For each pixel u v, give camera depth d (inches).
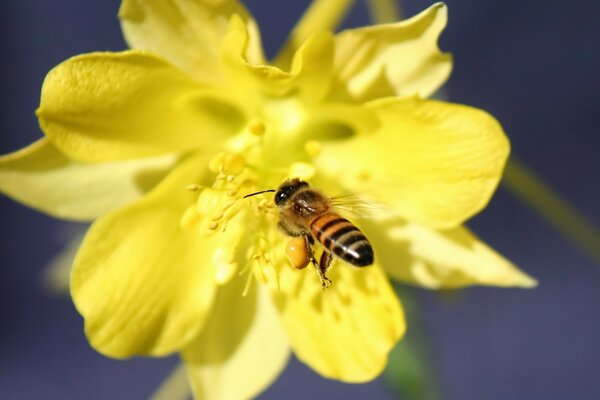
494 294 17.8
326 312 10.9
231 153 11.0
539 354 17.7
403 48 10.5
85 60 10.2
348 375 10.7
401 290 11.3
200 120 11.1
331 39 10.4
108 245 10.6
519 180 11.5
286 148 11.2
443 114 10.3
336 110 10.7
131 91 10.4
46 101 10.2
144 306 10.7
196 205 10.9
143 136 10.7
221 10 10.5
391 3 11.3
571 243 17.6
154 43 10.6
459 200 10.6
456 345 17.7
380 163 11.0
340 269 10.9
